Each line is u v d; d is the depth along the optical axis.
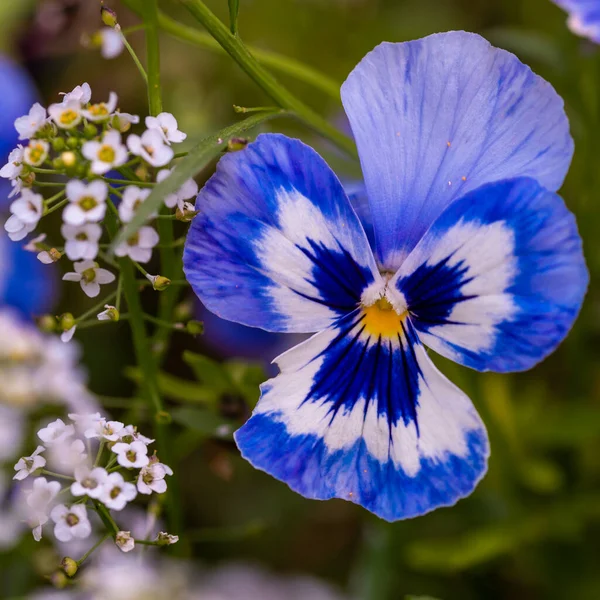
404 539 0.36
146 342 0.28
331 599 0.34
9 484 0.31
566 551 0.36
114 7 0.40
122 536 0.27
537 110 0.27
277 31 0.43
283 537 0.38
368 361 0.27
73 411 0.31
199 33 0.30
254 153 0.26
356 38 0.43
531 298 0.26
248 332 0.38
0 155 0.36
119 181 0.26
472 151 0.27
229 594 0.32
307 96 0.42
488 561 0.37
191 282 0.27
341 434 0.27
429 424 0.27
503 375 0.36
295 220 0.27
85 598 0.31
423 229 0.27
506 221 0.26
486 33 0.36
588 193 0.35
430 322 0.27
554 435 0.35
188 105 0.41
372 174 0.27
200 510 0.38
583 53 0.35
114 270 0.37
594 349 0.37
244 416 0.30
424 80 0.27
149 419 0.32
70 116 0.26
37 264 0.36
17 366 0.31
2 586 0.33
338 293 0.27
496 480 0.35
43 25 0.39
